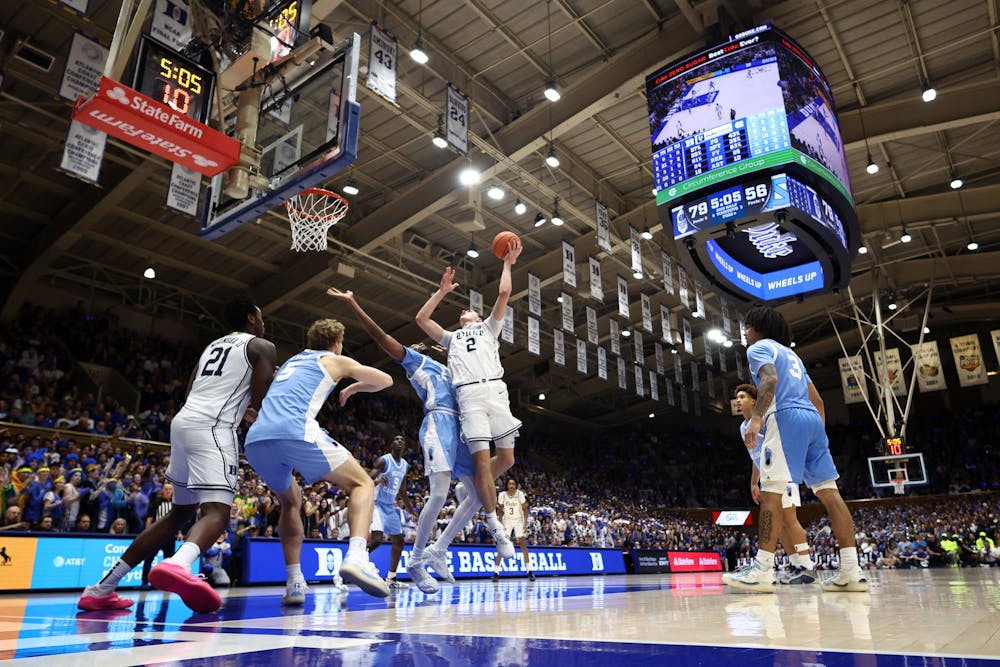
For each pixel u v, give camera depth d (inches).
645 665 55.1
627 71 531.5
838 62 572.1
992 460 1206.3
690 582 343.9
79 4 335.9
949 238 885.2
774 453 155.3
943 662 51.7
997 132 657.6
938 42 553.6
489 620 101.3
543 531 678.5
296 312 915.4
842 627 78.2
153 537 135.4
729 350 1233.4
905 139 667.4
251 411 147.1
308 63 290.5
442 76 538.0
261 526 418.9
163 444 570.6
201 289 832.9
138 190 621.9
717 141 404.2
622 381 956.0
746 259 454.0
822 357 1397.6
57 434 506.0
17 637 83.1
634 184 735.1
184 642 76.0
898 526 954.1
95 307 792.9
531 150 589.0
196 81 267.1
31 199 631.8
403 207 671.1
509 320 828.0
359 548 122.5
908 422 1338.6
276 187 285.6
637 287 943.0
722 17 490.0
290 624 99.6
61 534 287.9
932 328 1310.3
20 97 521.3
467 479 191.6
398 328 971.9
